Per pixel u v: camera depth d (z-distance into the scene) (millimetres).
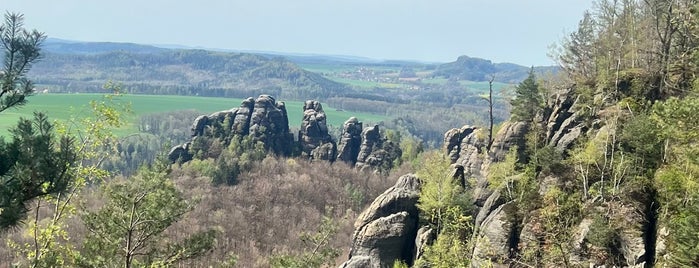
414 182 69812
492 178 62625
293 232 120188
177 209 29031
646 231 39156
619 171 44875
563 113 63406
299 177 143125
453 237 52500
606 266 38781
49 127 16781
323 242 46219
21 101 15922
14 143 15703
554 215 38656
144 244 29484
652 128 41625
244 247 107062
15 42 15594
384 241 61531
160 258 29359
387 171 157125
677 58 58000
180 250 29641
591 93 61375
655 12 59344
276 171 145000
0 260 63062
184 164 143000
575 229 41656
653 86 56062
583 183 49031
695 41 53062
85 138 30500
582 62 72625
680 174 35469
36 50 16000
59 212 29438
